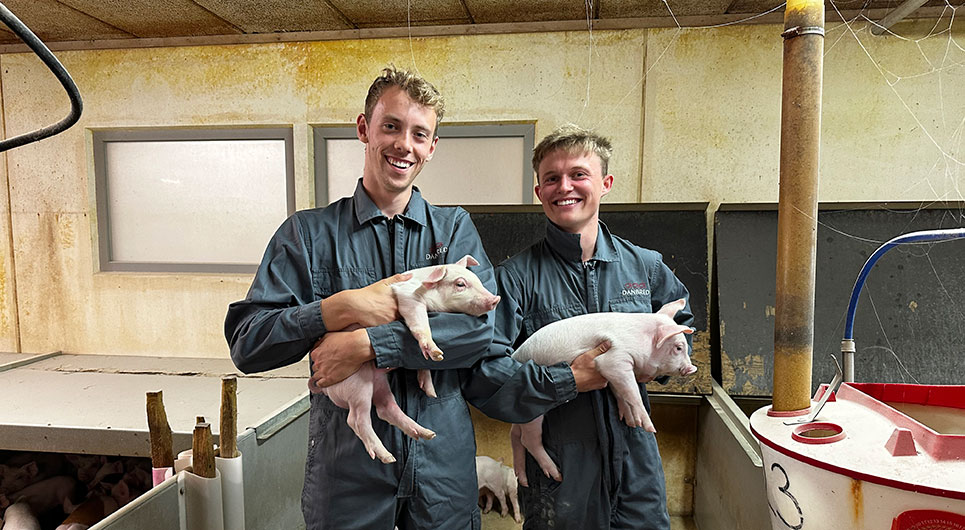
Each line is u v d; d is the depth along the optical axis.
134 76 2.33
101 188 2.42
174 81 2.32
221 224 2.41
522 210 2.17
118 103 2.35
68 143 2.38
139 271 2.45
